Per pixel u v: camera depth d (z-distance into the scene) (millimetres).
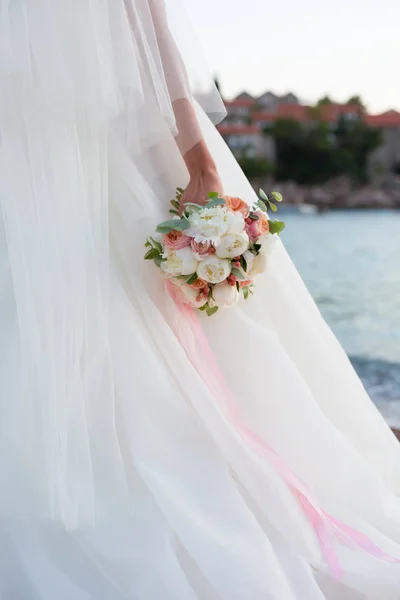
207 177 1653
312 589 1361
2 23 1368
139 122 1570
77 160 1456
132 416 1412
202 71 1761
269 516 1448
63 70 1395
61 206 1428
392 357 4168
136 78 1476
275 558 1343
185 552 1347
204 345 1605
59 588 1301
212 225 1489
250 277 1593
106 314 1435
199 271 1511
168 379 1494
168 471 1400
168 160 1729
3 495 1341
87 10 1419
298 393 1660
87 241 1440
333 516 1617
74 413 1353
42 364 1355
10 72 1379
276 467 1535
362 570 1461
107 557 1309
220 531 1354
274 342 1681
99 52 1428
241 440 1477
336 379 1850
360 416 1873
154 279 1584
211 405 1471
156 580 1288
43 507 1340
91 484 1335
